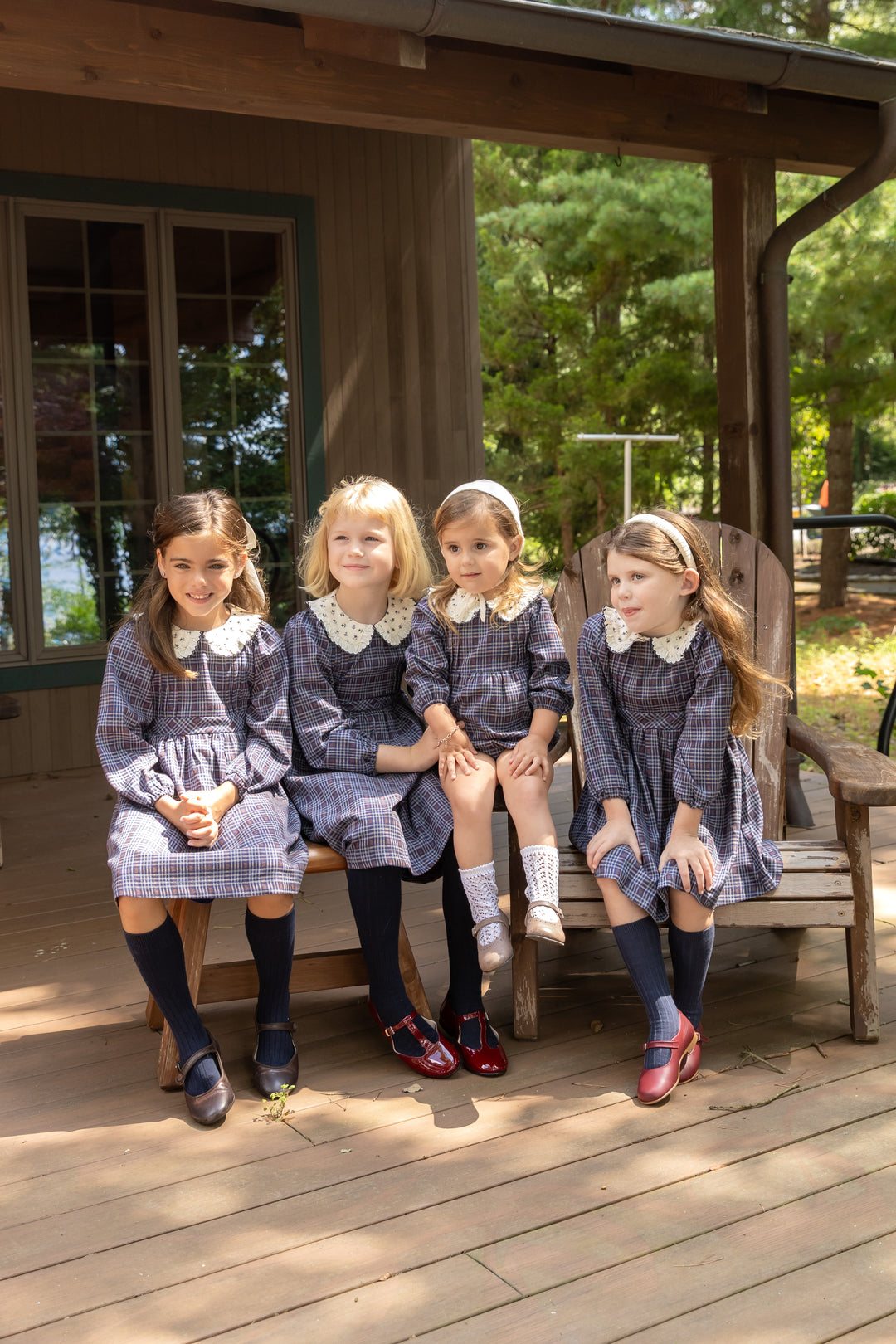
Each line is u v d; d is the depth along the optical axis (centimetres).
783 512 394
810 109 390
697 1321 156
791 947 293
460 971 239
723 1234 175
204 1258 172
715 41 321
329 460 566
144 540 532
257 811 228
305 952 295
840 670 819
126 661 233
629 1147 200
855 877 238
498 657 246
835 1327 154
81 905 336
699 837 233
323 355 559
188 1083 215
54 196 493
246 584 248
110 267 512
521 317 1232
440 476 598
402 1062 235
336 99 319
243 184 533
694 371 1053
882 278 878
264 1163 198
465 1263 169
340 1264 169
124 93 300
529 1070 230
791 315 915
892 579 1362
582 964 288
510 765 238
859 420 1142
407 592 259
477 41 332
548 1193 186
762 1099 216
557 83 347
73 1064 238
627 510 513
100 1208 185
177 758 233
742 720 237
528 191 1210
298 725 250
